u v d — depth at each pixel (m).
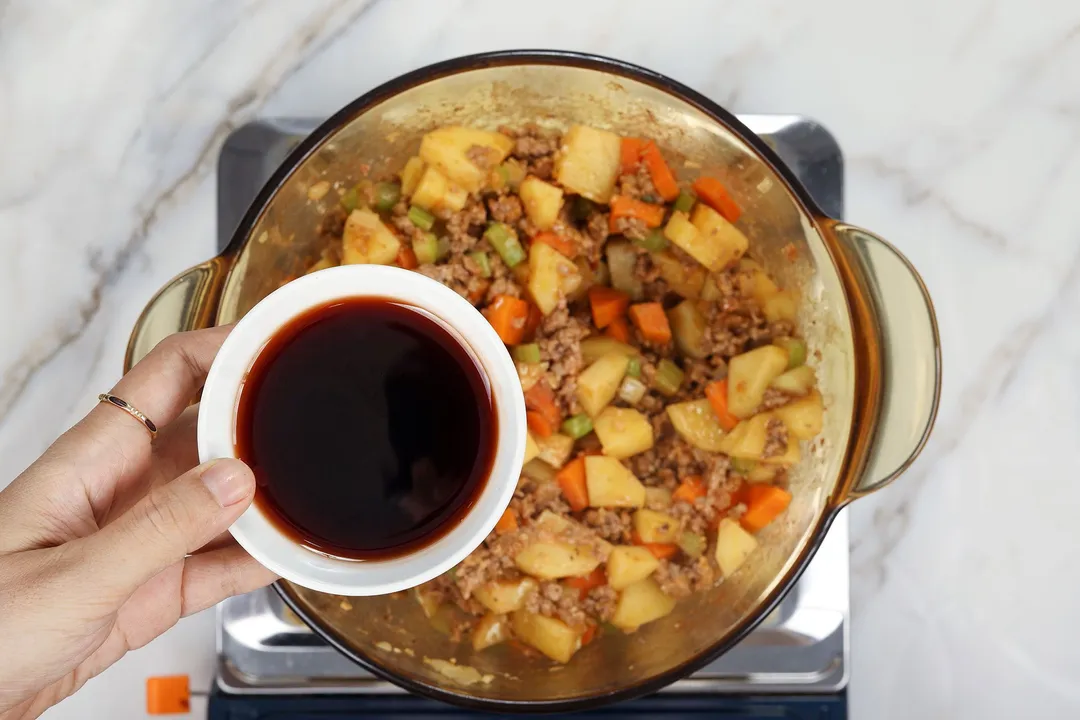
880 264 0.56
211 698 0.62
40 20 0.66
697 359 0.61
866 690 0.66
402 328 0.48
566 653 0.59
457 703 0.56
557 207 0.59
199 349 0.53
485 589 0.59
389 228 0.60
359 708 0.62
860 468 0.56
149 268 0.66
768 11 0.66
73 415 0.66
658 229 0.60
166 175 0.66
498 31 0.66
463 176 0.59
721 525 0.59
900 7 0.66
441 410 0.48
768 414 0.59
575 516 0.60
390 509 0.48
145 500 0.46
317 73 0.66
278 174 0.55
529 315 0.60
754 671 0.62
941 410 0.66
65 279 0.66
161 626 0.55
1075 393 0.66
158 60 0.66
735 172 0.58
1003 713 0.65
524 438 0.47
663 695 0.62
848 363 0.56
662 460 0.61
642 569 0.59
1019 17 0.66
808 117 0.65
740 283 0.60
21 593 0.46
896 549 0.66
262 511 0.47
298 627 0.62
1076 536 0.66
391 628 0.59
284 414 0.48
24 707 0.54
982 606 0.66
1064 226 0.66
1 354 0.66
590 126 0.59
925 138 0.66
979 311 0.66
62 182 0.66
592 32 0.66
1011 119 0.66
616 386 0.60
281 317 0.47
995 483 0.66
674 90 0.56
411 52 0.66
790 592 0.63
